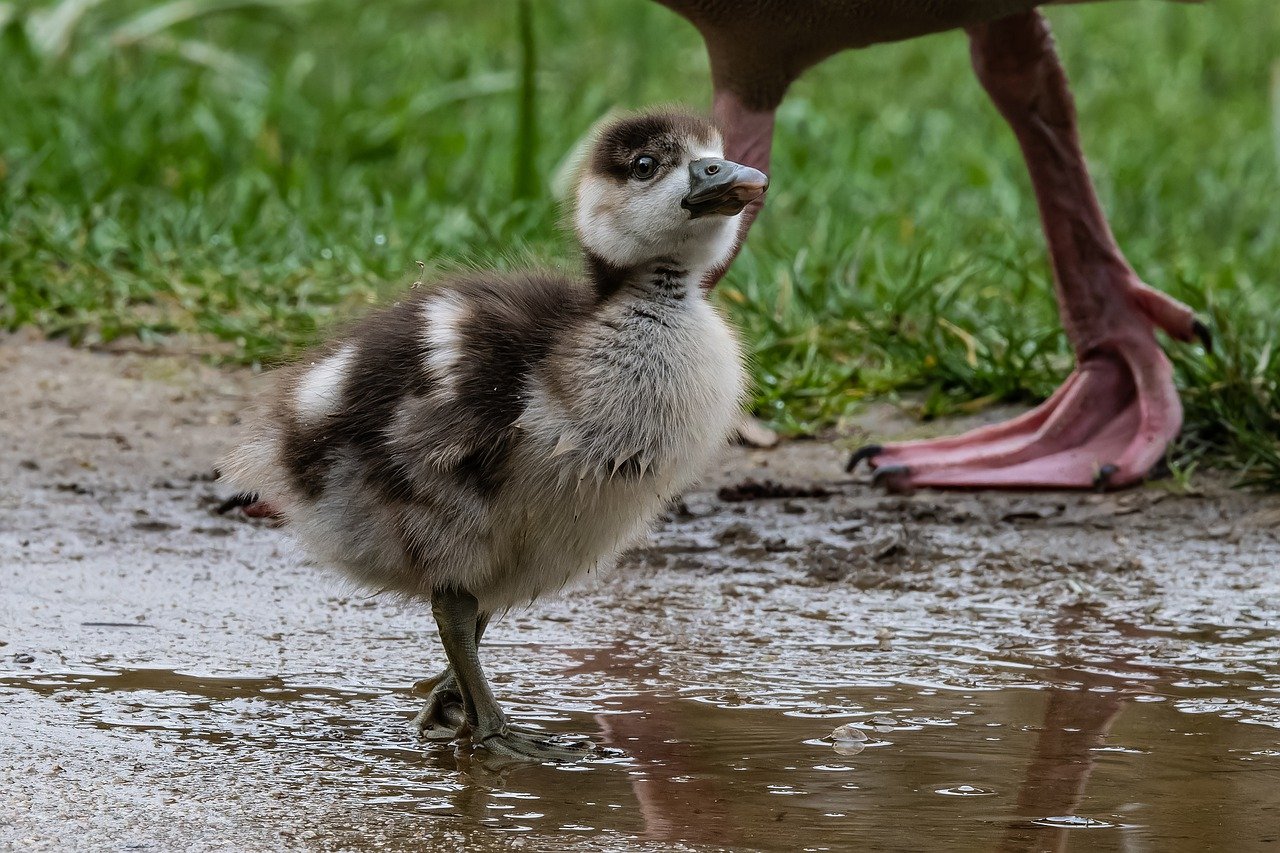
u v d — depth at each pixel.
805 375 13.44
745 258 15.73
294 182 17.77
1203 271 16.56
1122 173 19.41
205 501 11.35
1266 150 20.83
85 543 10.47
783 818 6.56
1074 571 10.37
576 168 8.56
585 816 6.56
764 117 10.73
